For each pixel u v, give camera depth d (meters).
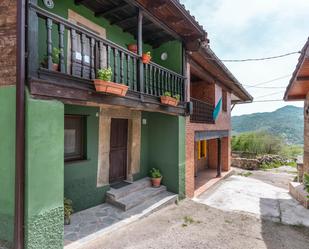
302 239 5.05
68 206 4.93
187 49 7.48
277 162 19.28
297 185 8.96
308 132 8.80
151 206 6.14
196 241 4.62
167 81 6.47
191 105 7.54
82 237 4.33
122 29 6.75
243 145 20.84
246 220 6.06
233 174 14.21
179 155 7.43
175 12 5.65
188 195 8.00
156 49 7.86
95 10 5.65
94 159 5.92
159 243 4.43
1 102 3.36
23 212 3.12
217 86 11.24
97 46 4.49
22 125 3.07
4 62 3.32
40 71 3.21
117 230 4.80
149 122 8.05
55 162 3.46
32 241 3.15
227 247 4.47
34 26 3.19
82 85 3.80
